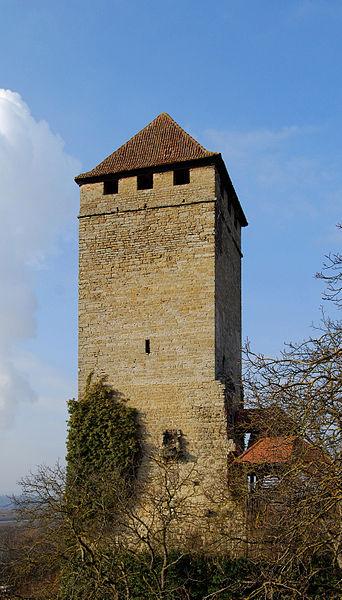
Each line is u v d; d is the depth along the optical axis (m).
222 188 30.91
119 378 28.19
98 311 29.20
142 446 27.09
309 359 14.96
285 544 14.54
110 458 26.59
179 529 24.64
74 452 27.03
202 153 29.72
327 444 13.67
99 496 23.52
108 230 29.95
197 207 29.05
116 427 27.00
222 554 22.27
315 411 13.91
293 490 14.76
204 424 26.73
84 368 28.69
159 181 29.78
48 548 21.75
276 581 13.98
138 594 21.92
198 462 26.34
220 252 29.75
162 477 23.14
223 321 29.66
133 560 22.23
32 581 22.38
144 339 28.34
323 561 17.12
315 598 16.36
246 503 21.12
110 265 29.58
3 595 20.39
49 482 21.88
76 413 27.59
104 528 21.77
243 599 15.14
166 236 29.14
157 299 28.62
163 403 27.41
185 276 28.52
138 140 31.92
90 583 19.91
